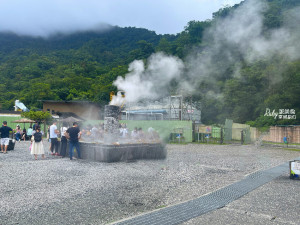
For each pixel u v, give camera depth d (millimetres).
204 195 6137
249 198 5988
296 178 8117
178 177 8242
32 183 7027
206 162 11750
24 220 4469
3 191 6207
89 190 6441
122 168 9594
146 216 4703
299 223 4453
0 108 59719
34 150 11617
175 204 5418
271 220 4590
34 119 30547
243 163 11688
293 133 29906
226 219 4613
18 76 84188
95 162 10953
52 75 78188
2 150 14125
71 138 11578
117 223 4355
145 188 6789
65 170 8938
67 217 4645
